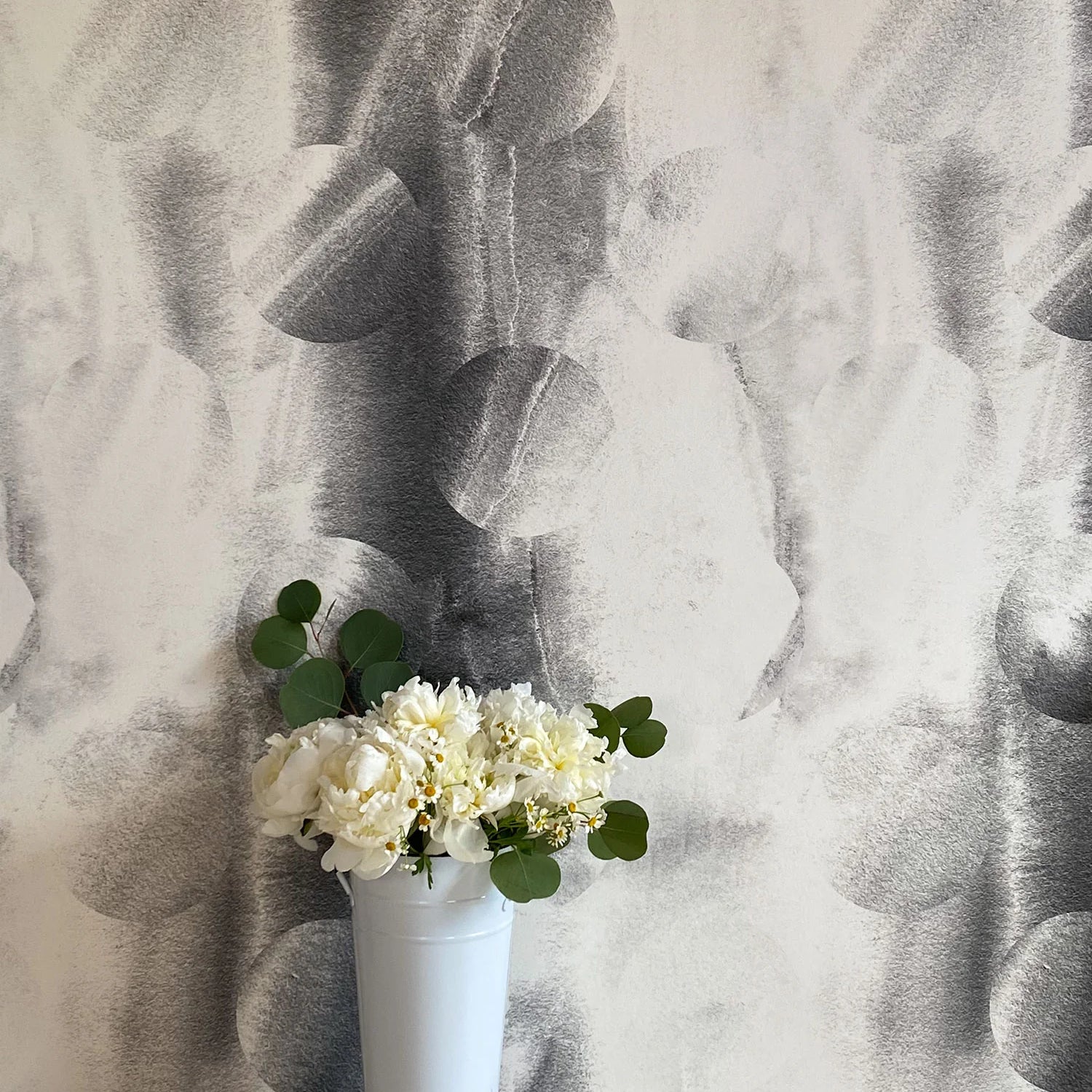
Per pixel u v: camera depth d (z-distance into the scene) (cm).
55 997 93
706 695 98
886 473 99
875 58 97
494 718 82
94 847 93
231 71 93
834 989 99
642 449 97
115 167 92
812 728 98
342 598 95
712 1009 98
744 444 98
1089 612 100
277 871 94
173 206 93
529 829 79
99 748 93
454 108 95
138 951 93
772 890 98
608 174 96
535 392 96
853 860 99
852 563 99
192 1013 94
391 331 95
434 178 95
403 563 95
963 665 100
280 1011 95
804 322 98
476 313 95
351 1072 96
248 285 94
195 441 93
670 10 96
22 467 92
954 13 98
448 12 94
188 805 94
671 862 97
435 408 95
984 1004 100
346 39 94
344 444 95
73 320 92
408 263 95
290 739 82
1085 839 100
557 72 95
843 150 97
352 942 95
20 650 92
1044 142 99
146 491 93
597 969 97
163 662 93
